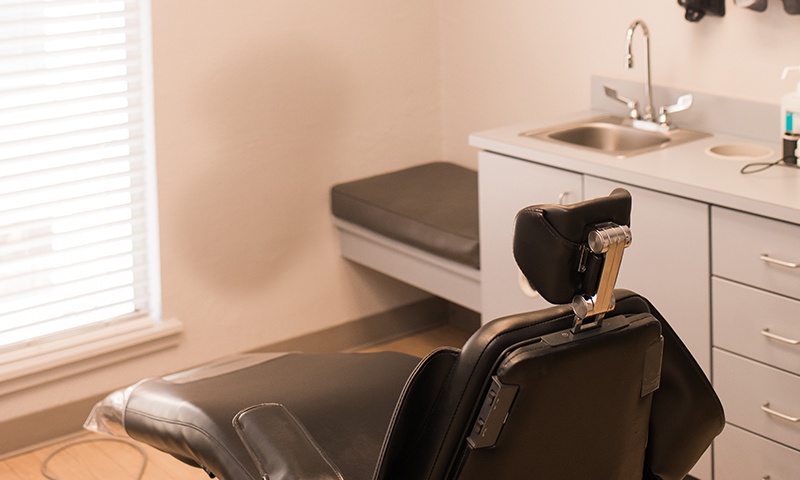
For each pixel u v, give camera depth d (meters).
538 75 3.71
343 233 3.90
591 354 1.51
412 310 4.19
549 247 1.48
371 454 2.04
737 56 3.09
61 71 3.21
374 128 3.95
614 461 1.70
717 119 3.14
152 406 2.30
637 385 1.63
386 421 2.16
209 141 3.53
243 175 3.64
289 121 3.71
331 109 3.81
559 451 1.60
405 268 3.66
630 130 3.24
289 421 1.83
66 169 3.26
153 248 3.50
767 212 2.41
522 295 3.14
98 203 3.37
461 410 1.50
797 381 2.47
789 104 2.73
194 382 2.40
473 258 3.30
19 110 3.14
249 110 3.60
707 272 2.61
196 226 3.56
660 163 2.79
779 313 2.47
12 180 3.17
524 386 1.47
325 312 3.96
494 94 3.89
